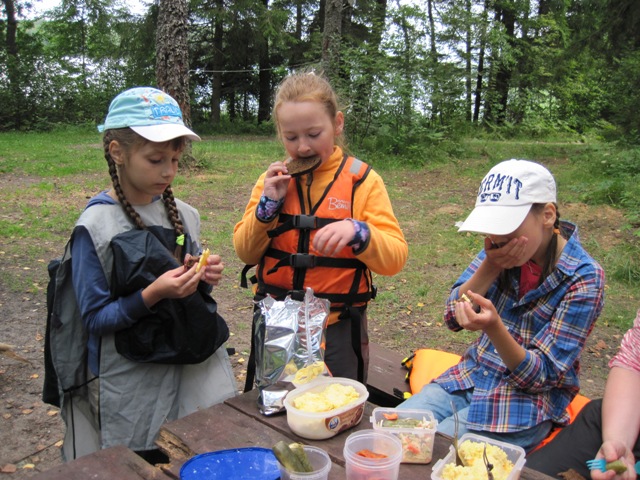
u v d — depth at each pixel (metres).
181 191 10.20
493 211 2.14
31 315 5.07
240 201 9.62
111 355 2.13
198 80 30.39
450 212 9.27
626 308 5.57
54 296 2.14
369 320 5.26
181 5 11.16
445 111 15.95
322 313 2.03
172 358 2.15
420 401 2.42
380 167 13.31
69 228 7.80
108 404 2.14
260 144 19.33
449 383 2.48
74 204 9.20
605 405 2.15
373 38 15.63
